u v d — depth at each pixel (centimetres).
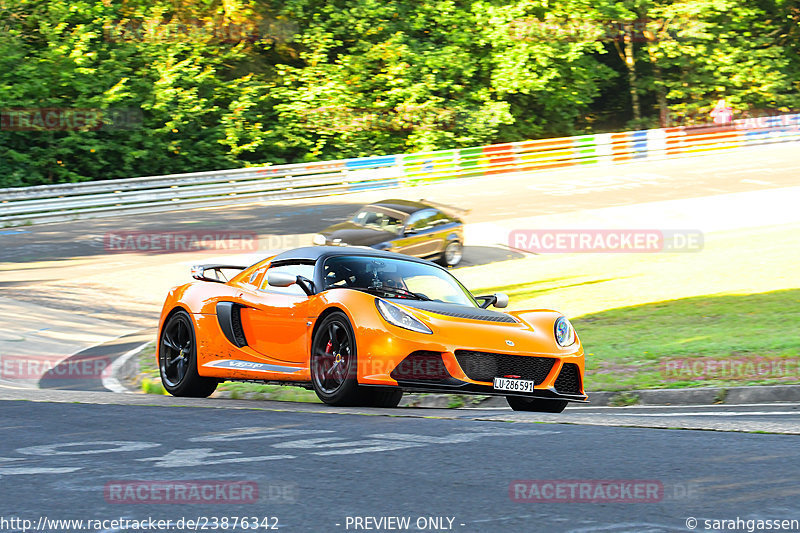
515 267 7812
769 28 18350
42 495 1386
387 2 16650
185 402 2623
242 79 15125
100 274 7444
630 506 1300
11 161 13488
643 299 5709
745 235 8681
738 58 17662
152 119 14500
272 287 2891
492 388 2509
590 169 14675
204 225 9981
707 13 17112
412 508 1301
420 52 16100
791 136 16625
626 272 6956
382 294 2755
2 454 1722
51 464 1622
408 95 15662
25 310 6012
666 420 2191
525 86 15862
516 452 1722
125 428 2027
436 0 16350
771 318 4800
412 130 15838
